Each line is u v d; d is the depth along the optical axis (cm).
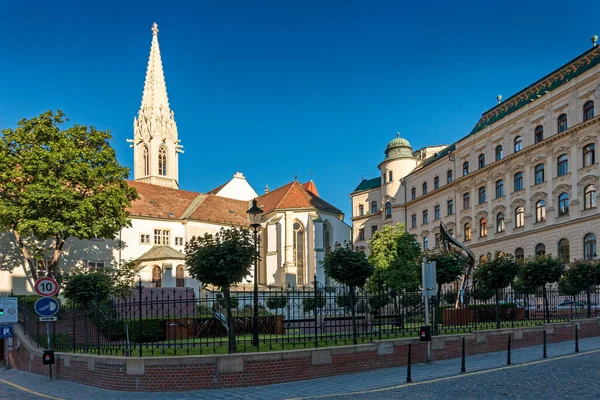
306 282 5888
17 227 3644
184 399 1376
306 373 1625
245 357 1545
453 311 2475
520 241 5275
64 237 3881
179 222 5666
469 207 6181
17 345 2503
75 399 1475
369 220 8512
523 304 2817
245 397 1374
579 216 4562
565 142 4772
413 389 1396
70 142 3881
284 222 6053
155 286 4872
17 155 3772
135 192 4375
